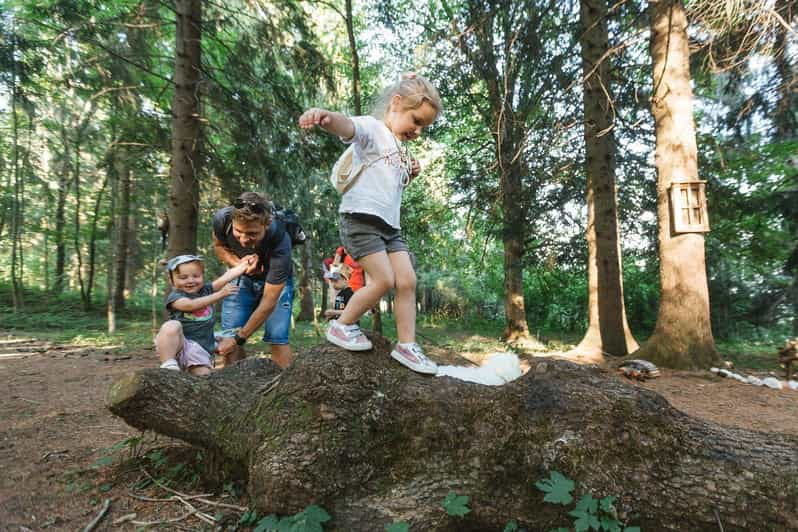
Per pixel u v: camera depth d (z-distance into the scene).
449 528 2.04
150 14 8.46
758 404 5.37
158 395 2.53
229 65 8.98
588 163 9.70
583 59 9.63
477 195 12.16
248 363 3.10
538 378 2.21
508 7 8.38
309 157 9.43
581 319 18.88
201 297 3.38
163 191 14.88
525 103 10.09
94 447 3.27
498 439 2.09
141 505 2.46
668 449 1.96
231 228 3.70
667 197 7.54
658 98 7.59
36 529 2.21
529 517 2.00
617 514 1.88
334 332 2.39
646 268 15.71
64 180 17.45
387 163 2.39
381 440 2.20
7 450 3.21
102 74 8.56
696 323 7.34
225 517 2.30
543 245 13.27
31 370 6.52
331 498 2.07
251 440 2.29
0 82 9.75
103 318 16.36
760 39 6.32
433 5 13.48
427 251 20.91
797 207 10.12
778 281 13.11
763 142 11.36
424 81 2.48
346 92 15.08
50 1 8.91
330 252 18.11
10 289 21.17
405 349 2.41
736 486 1.85
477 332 16.19
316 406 2.19
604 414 2.02
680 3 7.35
